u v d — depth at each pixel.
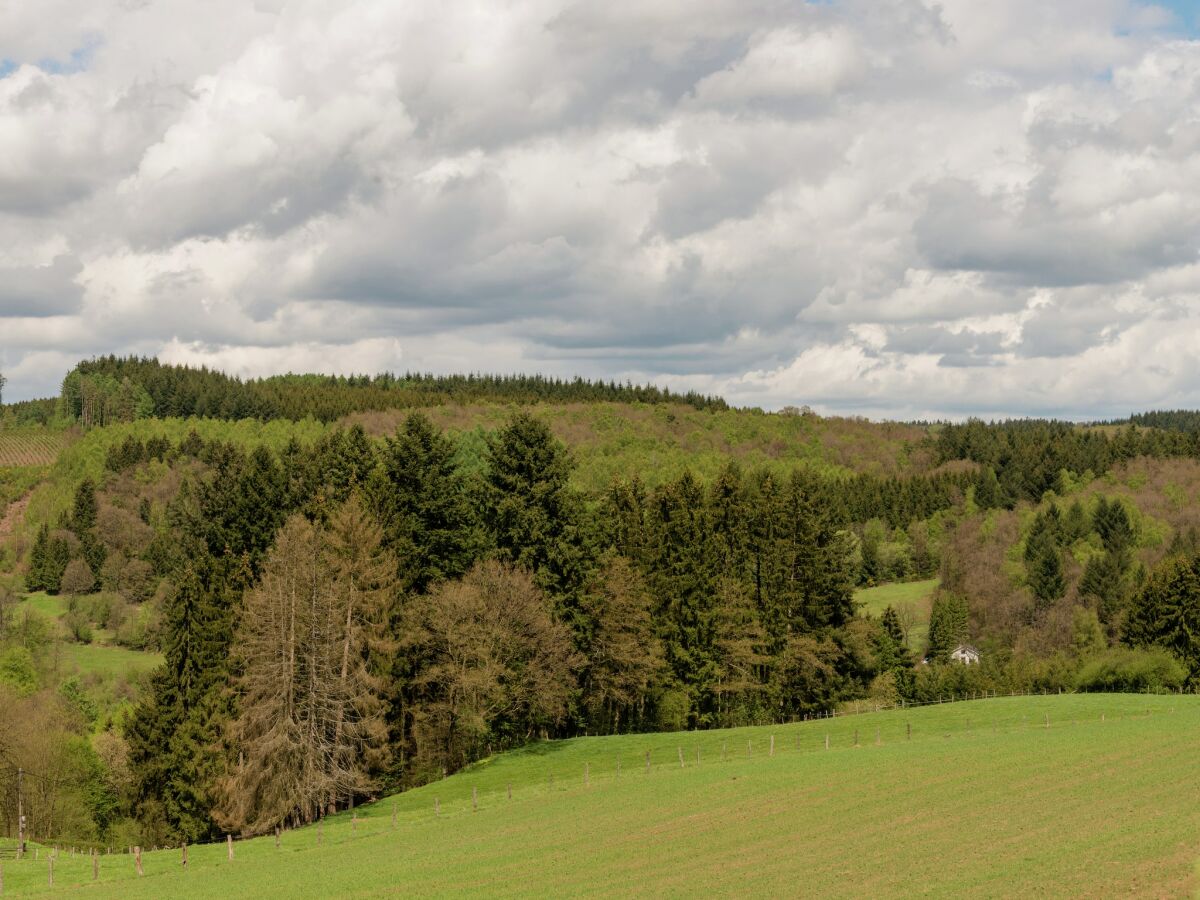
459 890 39.19
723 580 91.88
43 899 43.88
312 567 65.94
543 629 75.31
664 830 46.44
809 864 38.34
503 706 75.69
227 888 43.28
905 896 32.88
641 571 90.62
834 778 54.25
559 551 80.62
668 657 88.69
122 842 69.38
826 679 95.12
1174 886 30.91
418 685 75.50
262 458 80.31
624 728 91.94
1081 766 52.06
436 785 69.88
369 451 83.75
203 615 70.75
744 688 89.38
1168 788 45.50
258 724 64.31
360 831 56.09
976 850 37.75
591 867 41.06
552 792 60.66
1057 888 31.91
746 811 48.59
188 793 67.25
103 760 88.69
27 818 75.75
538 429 82.19
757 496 100.44
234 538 77.38
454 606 72.44
